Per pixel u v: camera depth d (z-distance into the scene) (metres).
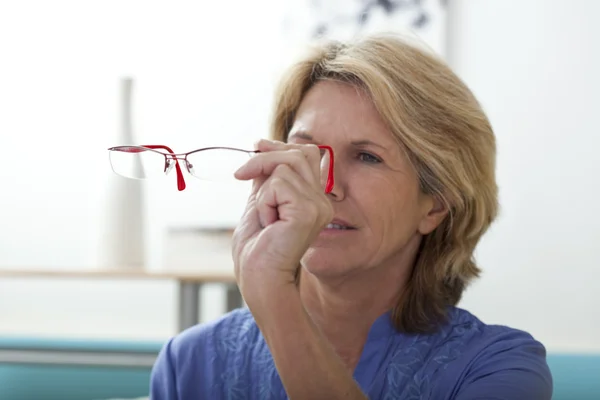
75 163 4.72
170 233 3.44
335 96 1.50
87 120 4.70
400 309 1.55
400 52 1.51
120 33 4.66
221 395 1.57
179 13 4.62
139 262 3.44
